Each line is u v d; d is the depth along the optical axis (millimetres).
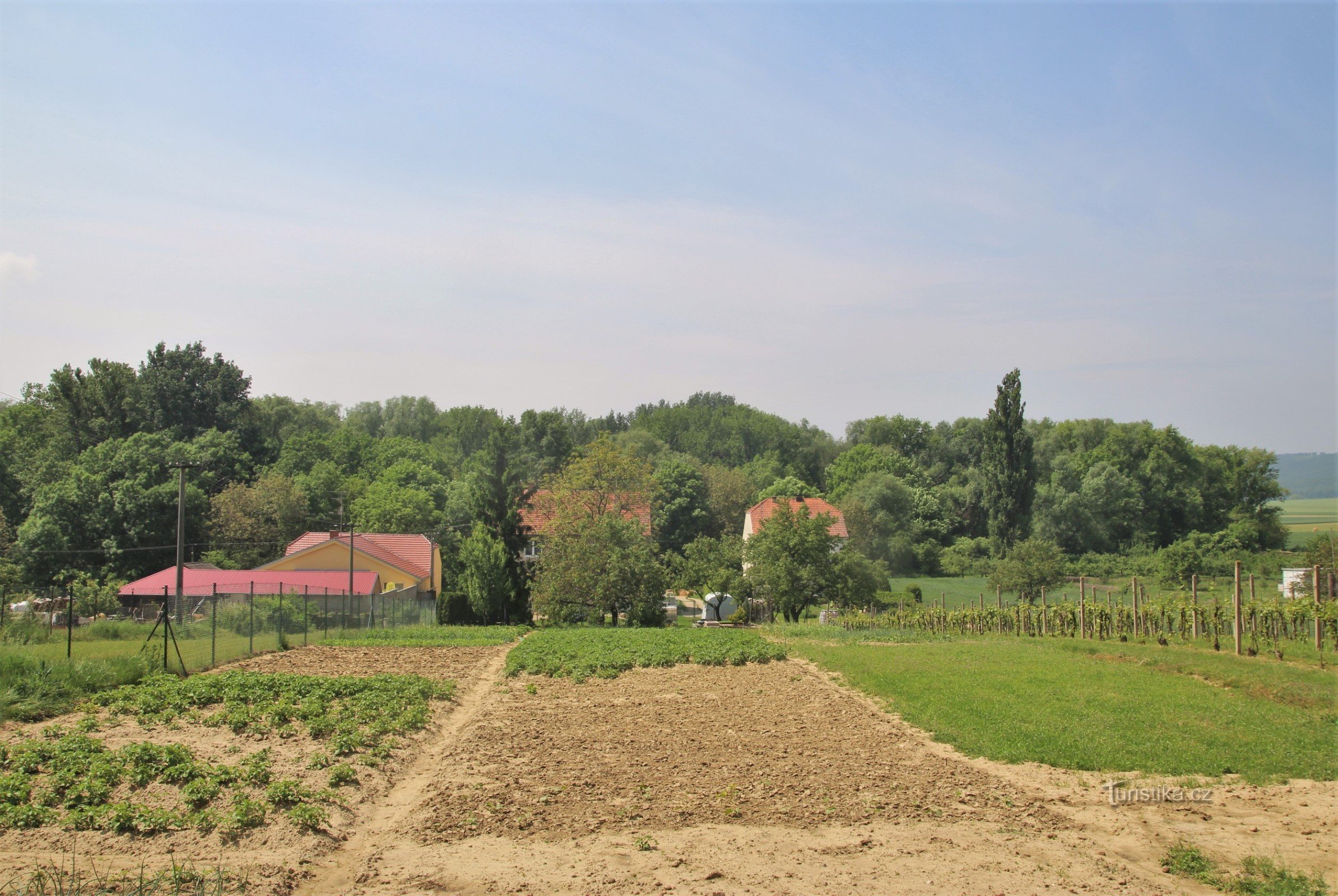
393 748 14945
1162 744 13969
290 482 75250
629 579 53219
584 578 53219
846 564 53625
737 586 56344
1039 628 36281
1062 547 78812
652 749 15156
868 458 105188
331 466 85188
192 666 25141
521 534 59188
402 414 149000
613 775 13336
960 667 23578
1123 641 30047
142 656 23094
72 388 77812
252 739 15547
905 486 93188
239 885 9062
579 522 59500
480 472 59500
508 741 15961
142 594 49844
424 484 91688
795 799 11898
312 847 10234
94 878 9242
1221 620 26781
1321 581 31328
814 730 16734
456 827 10945
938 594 68125
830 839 10305
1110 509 81062
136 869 9508
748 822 10969
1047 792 12086
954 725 16016
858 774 13180
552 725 17641
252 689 19984
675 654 29547
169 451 69188
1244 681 19188
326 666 27500
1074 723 15562
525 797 12172
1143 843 10133
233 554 65875
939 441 120438
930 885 8953
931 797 11875
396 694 19953
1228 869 9281
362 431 143125
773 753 14734
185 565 59688
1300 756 13195
